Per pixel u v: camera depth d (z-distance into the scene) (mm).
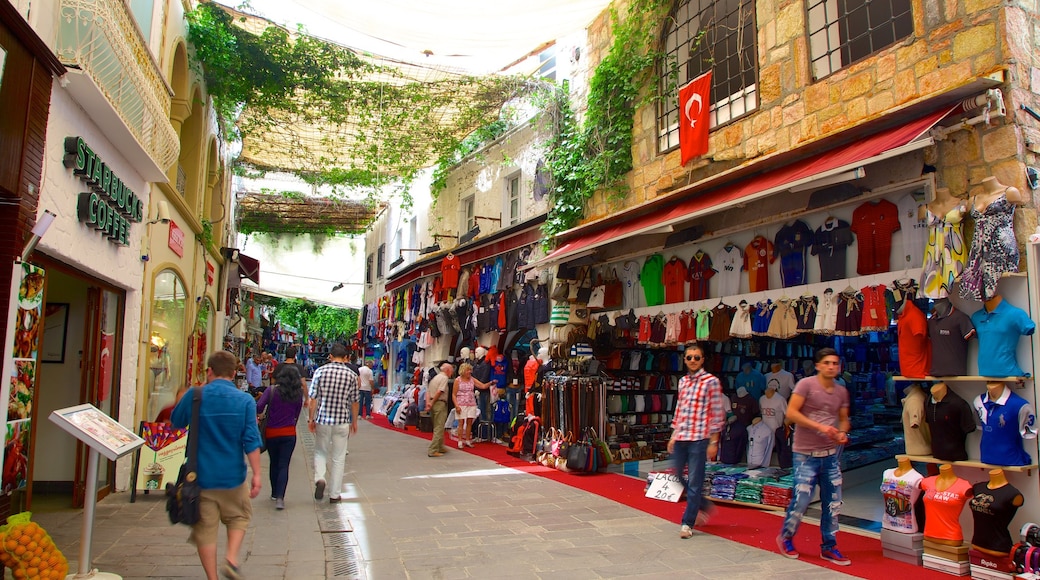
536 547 5492
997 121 5227
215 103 12383
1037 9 5523
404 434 14766
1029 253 4930
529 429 10742
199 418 4055
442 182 17562
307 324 35875
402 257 19906
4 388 4516
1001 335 4953
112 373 7516
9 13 4082
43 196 5074
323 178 17219
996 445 4855
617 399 10117
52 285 7508
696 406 6062
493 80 12672
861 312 6375
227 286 16156
